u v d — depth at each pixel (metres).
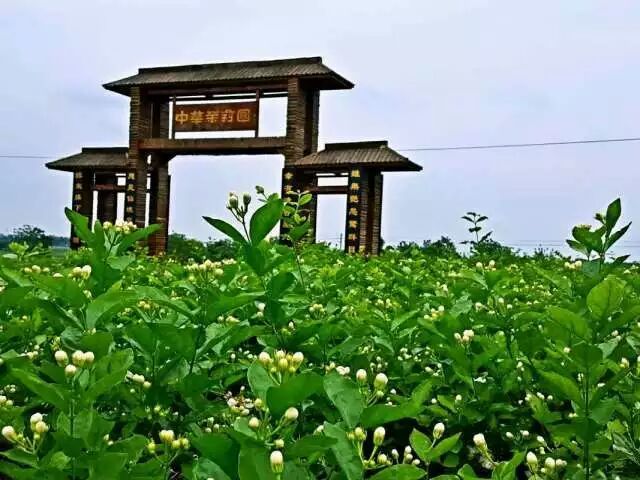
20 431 2.48
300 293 4.09
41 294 3.34
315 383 1.84
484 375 3.34
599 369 2.34
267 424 1.92
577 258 4.07
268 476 1.63
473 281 4.29
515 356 3.40
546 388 2.96
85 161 27.38
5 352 2.97
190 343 2.69
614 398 2.44
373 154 23.03
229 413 2.78
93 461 1.97
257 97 24.45
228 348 2.97
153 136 27.05
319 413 2.99
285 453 1.76
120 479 1.96
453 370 3.36
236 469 1.77
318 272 5.45
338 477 1.96
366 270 7.05
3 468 2.11
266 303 3.28
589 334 2.62
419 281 5.89
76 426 2.10
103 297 2.75
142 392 2.84
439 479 1.97
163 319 3.18
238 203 3.18
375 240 23.84
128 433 2.70
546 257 8.98
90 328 2.73
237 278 4.20
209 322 2.82
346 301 4.65
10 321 3.37
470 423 3.04
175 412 3.03
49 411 3.00
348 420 1.94
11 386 3.10
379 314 3.91
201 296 3.06
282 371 2.06
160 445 2.47
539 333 3.22
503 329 3.48
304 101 24.11
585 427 2.30
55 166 27.45
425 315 3.82
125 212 26.17
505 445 3.05
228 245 14.15
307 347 3.30
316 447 1.75
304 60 24.28
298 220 4.82
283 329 3.32
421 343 3.82
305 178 24.02
